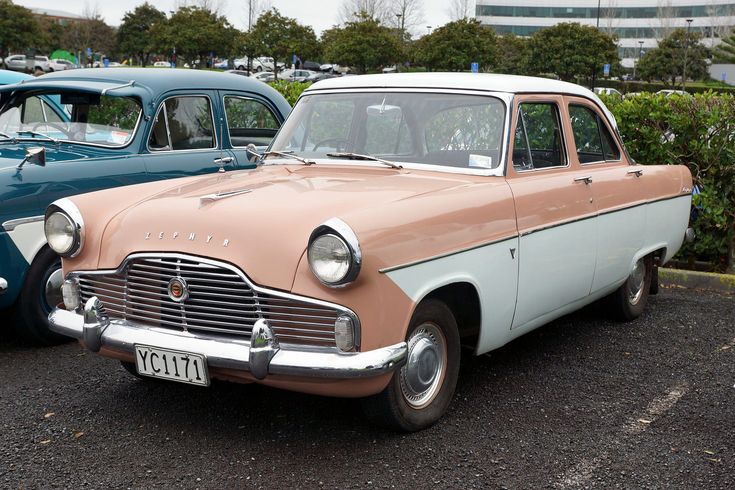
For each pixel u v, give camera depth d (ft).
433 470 12.05
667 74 224.33
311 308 11.44
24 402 14.65
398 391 12.64
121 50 230.68
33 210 17.31
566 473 12.07
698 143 26.35
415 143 15.39
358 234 11.29
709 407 14.89
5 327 19.72
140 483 11.57
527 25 390.21
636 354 17.95
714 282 25.12
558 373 16.58
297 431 13.39
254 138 23.39
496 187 14.32
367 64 150.20
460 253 13.07
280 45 166.81
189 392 15.17
